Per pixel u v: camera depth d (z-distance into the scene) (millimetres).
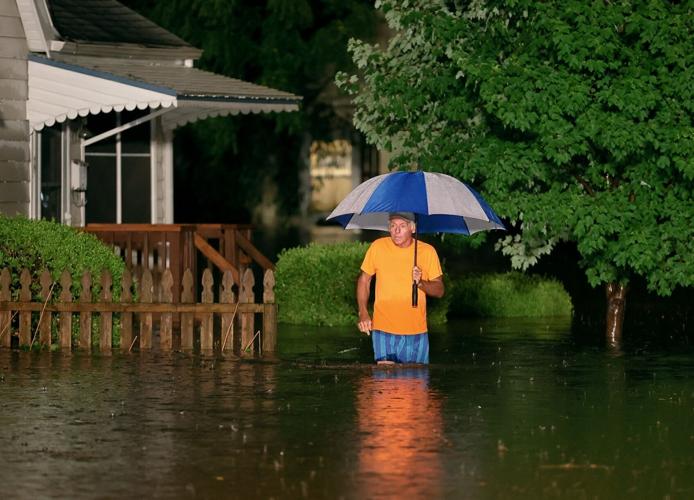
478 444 14820
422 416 16516
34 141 29812
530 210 24266
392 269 20359
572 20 23875
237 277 29109
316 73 49875
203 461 13938
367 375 19969
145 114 33688
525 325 28594
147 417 16375
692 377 20156
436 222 21125
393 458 14094
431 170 25359
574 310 32125
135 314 28406
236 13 47969
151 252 29375
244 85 31375
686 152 22719
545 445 14789
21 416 16422
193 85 29812
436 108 26062
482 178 26672
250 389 18578
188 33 47000
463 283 30969
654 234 23844
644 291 35469
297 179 58938
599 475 13375
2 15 29062
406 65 26656
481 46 24781
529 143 24766
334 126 57062
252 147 53938
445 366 21062
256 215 60656
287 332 26766
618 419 16391
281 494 12555
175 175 54531
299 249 28969
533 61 23781
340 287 28188
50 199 31031
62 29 30844
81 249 23875
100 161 33219
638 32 23625
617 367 21359
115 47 31766
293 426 15812
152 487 12812
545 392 18531
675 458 14156
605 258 24766
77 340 23703
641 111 22875
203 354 22391
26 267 23484
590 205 23797
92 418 16312
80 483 12969
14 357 21797
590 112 23062
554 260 42719
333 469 13578
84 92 28969
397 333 20531
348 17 49188
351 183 61594
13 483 12969
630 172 24281
